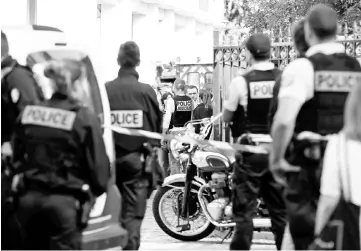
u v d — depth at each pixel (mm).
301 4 22188
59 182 7051
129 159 9484
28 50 8414
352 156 6273
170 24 31344
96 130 7117
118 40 25688
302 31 8438
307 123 7164
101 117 8406
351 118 6285
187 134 12258
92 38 21031
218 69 14258
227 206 11750
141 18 28781
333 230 6324
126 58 9789
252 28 23750
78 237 7109
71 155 7094
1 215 7285
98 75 8523
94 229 8055
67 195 7078
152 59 28906
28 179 7098
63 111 7125
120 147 9531
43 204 7035
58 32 8766
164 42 31078
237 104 9383
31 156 7125
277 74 9344
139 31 28781
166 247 11852
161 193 12375
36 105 7219
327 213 6340
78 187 7094
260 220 11312
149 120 9711
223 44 14266
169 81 20672
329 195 6320
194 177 12211
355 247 6320
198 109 18844
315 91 7133
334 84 7129
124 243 8367
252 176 9188
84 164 7145
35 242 7207
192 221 12594
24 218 7109
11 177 7355
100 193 7223
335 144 6336
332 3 20812
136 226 9469
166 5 30219
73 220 7059
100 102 8430
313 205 7059
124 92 9688
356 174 6273
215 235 12703
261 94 9289
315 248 6414
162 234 13188
